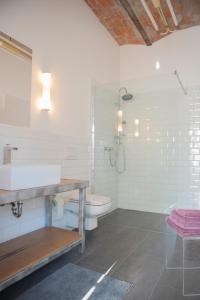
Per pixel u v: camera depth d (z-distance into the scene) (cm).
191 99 358
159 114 375
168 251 223
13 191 149
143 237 261
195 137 354
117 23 362
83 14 313
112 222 318
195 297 151
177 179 363
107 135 369
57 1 261
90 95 326
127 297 150
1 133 192
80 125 304
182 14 333
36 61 230
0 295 149
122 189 398
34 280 168
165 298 150
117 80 412
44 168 178
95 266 191
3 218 194
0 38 192
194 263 199
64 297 149
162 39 389
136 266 192
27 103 218
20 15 211
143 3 283
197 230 174
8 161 189
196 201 351
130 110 393
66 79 277
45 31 242
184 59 371
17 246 186
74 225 259
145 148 384
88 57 324
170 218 200
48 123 247
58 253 182
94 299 147
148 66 399
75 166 294
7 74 198
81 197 219
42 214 236
